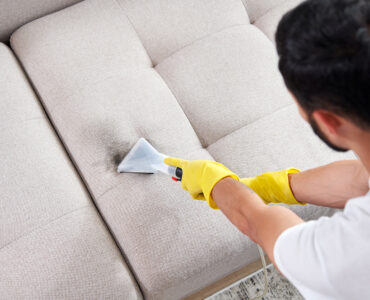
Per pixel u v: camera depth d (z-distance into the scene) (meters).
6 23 1.23
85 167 0.99
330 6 0.31
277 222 0.45
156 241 0.87
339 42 0.29
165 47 1.20
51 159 1.00
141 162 0.96
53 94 1.10
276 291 1.16
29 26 1.21
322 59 0.30
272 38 1.23
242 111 1.06
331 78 0.30
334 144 0.39
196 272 0.87
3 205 0.91
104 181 0.97
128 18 1.20
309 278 0.36
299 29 0.32
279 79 1.11
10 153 0.98
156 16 1.21
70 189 0.96
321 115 0.35
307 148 1.00
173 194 0.93
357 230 0.33
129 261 0.90
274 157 0.98
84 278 0.84
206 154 1.02
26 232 0.88
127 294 0.85
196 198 0.81
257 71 1.11
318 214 0.96
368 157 0.35
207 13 1.22
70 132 1.04
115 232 0.92
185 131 1.05
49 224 0.90
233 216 0.59
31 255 0.85
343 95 0.31
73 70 1.11
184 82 1.12
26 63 1.17
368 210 0.33
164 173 0.96
